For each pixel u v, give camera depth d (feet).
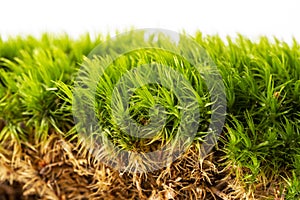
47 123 0.73
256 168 0.69
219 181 0.72
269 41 0.90
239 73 0.76
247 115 0.71
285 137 0.70
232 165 0.70
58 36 1.02
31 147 0.74
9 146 0.74
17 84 0.76
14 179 0.75
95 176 0.73
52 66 0.78
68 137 0.74
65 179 0.74
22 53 0.85
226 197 0.71
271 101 0.71
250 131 0.71
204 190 0.71
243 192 0.71
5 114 0.74
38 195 0.77
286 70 0.78
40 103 0.74
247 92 0.72
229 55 0.80
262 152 0.69
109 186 0.72
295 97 0.74
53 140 0.74
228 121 0.71
